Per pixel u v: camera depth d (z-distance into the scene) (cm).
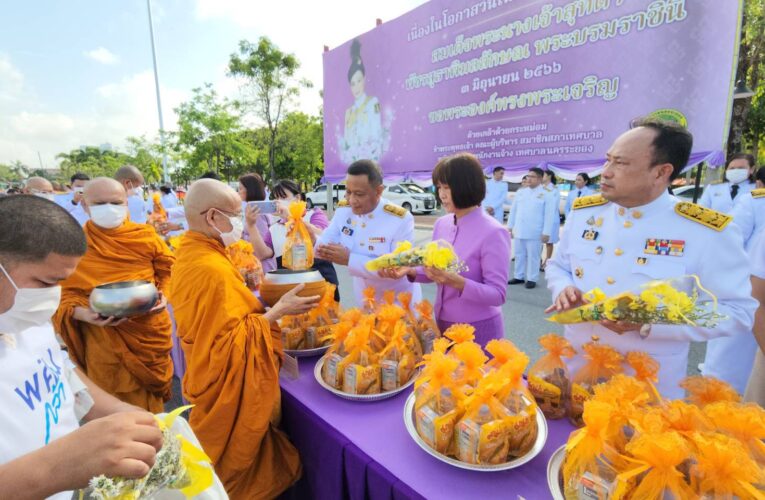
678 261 140
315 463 148
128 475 69
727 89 352
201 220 155
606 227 162
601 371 127
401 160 720
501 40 527
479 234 196
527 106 510
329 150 909
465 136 603
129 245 254
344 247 258
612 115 427
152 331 255
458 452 113
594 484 88
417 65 657
